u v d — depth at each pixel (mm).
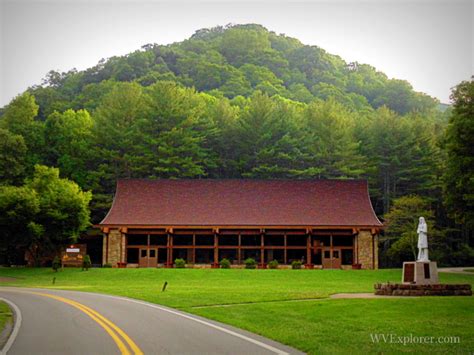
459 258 73062
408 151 79250
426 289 30156
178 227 63438
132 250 71438
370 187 82312
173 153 78250
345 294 32188
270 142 84062
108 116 82375
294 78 162375
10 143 76750
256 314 22984
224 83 138250
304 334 17422
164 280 49312
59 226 62000
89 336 17328
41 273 55312
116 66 144125
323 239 69625
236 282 46688
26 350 15016
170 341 16328
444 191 59094
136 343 15945
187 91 94250
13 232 60938
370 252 62938
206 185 69125
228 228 63562
